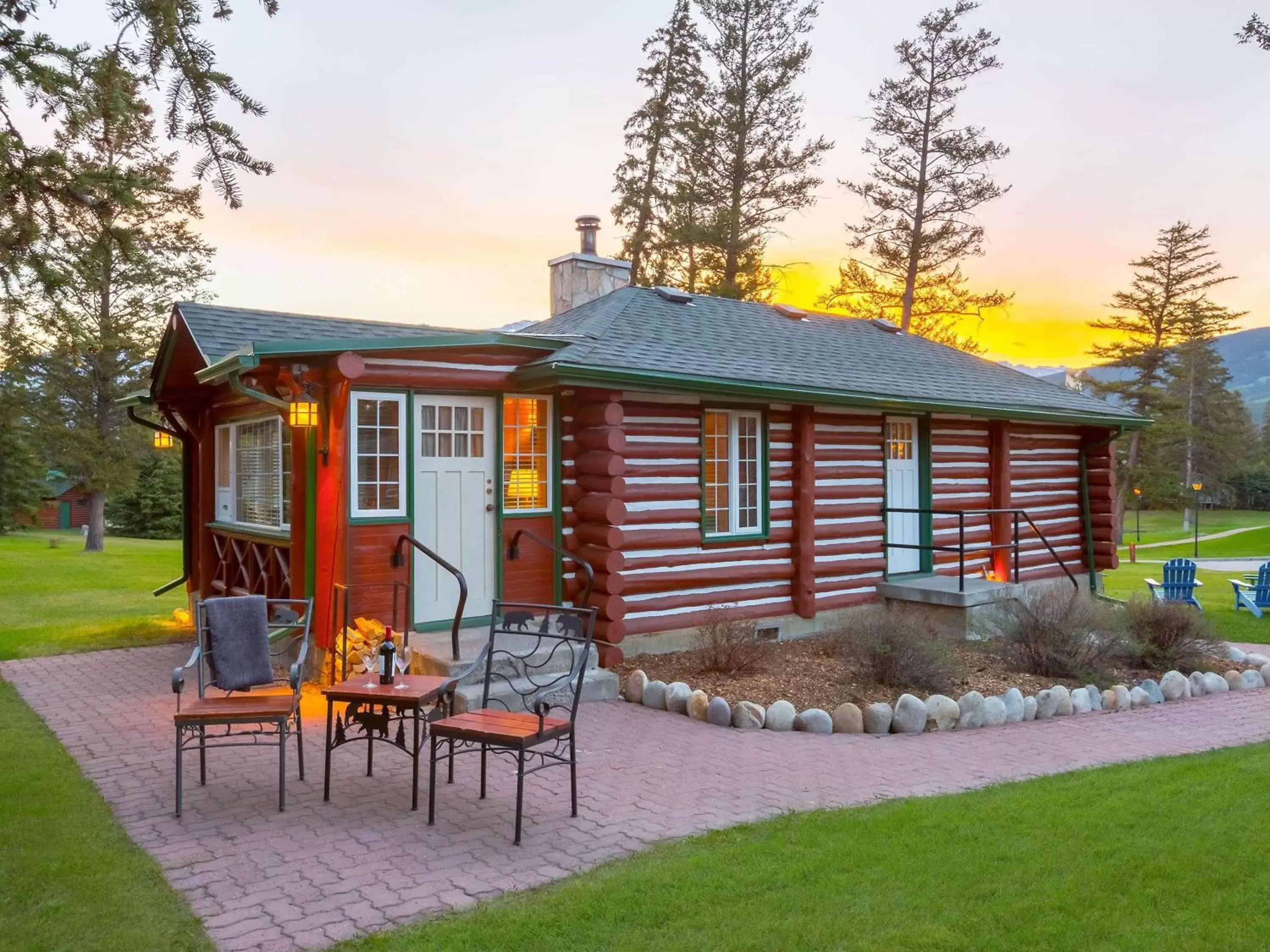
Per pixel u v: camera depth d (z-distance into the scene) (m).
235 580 11.05
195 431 12.16
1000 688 8.98
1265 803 5.62
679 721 7.77
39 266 5.27
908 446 12.96
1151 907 4.11
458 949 3.65
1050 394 15.23
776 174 28.12
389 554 8.48
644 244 28.41
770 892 4.21
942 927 3.87
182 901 4.11
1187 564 15.88
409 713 7.57
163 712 7.71
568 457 9.69
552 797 5.71
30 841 4.79
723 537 10.48
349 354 7.95
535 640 8.59
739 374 10.05
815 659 9.80
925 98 31.03
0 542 29.16
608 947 3.68
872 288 33.28
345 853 4.71
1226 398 62.03
